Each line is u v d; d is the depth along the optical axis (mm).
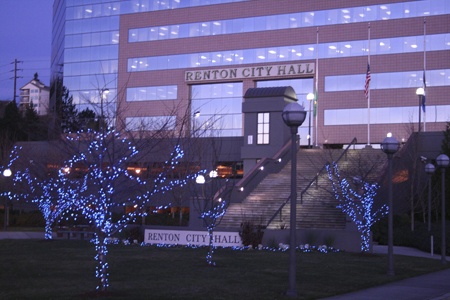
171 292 14414
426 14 55094
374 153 39406
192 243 28469
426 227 33250
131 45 67188
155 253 24562
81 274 17734
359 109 56469
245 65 61594
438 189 37188
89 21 69500
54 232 38125
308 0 59469
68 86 69562
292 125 14695
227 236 27672
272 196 34688
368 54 52219
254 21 61656
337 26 58125
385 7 56531
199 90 64062
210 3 63844
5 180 40156
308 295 14484
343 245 26688
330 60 58062
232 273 18344
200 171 32219
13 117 63750
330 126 57375
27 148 44250
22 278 16766
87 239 32406
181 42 64812
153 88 65562
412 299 14469
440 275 19797
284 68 59625
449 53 54031
